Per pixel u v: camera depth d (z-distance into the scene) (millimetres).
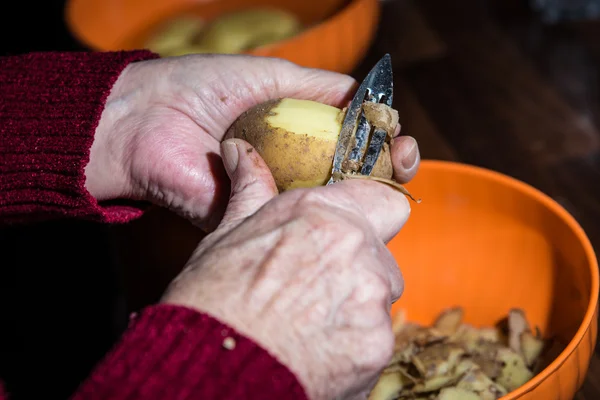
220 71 483
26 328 657
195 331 338
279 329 349
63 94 480
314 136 424
